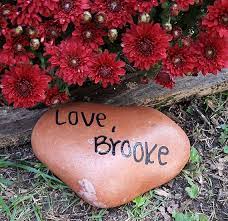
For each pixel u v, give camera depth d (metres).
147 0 0.53
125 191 0.58
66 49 0.54
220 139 0.67
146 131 0.60
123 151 0.59
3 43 0.57
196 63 0.56
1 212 0.60
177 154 0.60
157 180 0.60
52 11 0.52
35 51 0.57
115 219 0.60
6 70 0.57
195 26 0.60
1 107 0.64
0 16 0.53
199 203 0.62
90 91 0.65
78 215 0.60
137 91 0.66
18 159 0.64
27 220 0.60
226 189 0.63
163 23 0.56
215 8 0.53
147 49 0.54
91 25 0.54
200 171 0.64
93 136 0.59
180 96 0.68
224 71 0.68
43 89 0.55
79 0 0.52
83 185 0.58
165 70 0.58
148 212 0.61
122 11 0.53
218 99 0.70
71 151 0.58
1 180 0.62
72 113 0.61
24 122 0.64
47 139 0.60
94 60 0.55
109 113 0.61
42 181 0.62
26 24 0.53
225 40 0.56
